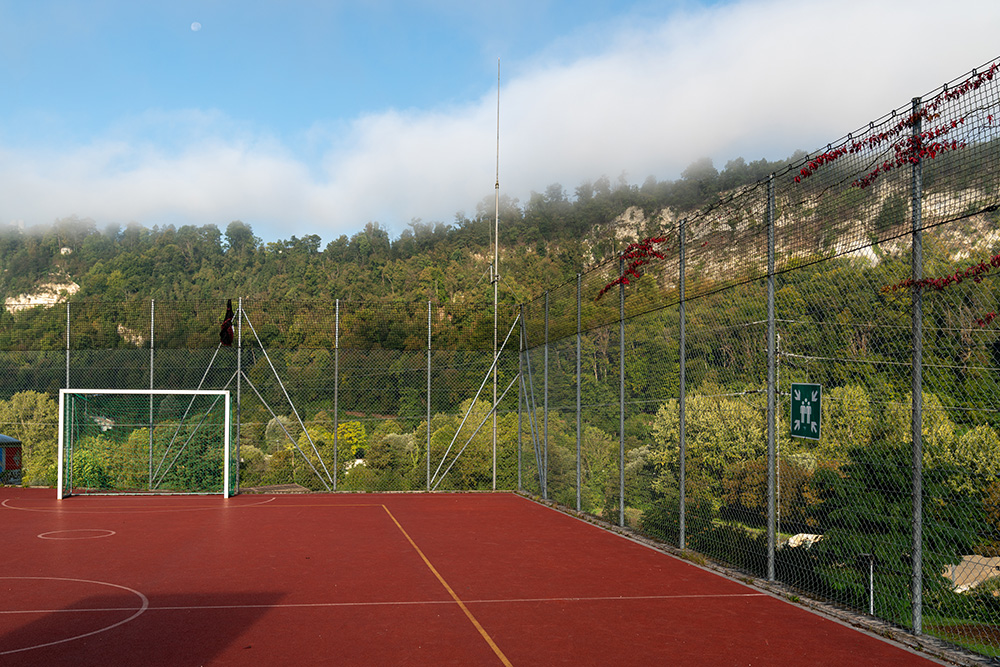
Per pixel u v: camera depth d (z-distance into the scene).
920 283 6.60
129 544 11.91
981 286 6.95
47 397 20.83
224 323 20.16
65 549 11.45
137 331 21.75
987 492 7.14
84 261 114.19
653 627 7.28
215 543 12.02
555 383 17.84
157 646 6.60
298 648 6.56
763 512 10.13
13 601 8.23
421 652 6.47
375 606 8.05
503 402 20.98
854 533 7.98
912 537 6.82
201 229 120.06
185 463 20.08
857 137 7.38
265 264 105.31
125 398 20.58
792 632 7.11
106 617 7.56
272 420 20.45
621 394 13.69
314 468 20.19
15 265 112.44
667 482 13.72
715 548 10.92
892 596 7.45
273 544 11.94
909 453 7.63
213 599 8.34
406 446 20.42
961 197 6.09
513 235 120.31
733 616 7.70
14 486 20.47
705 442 12.63
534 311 19.44
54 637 6.85
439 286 75.31
